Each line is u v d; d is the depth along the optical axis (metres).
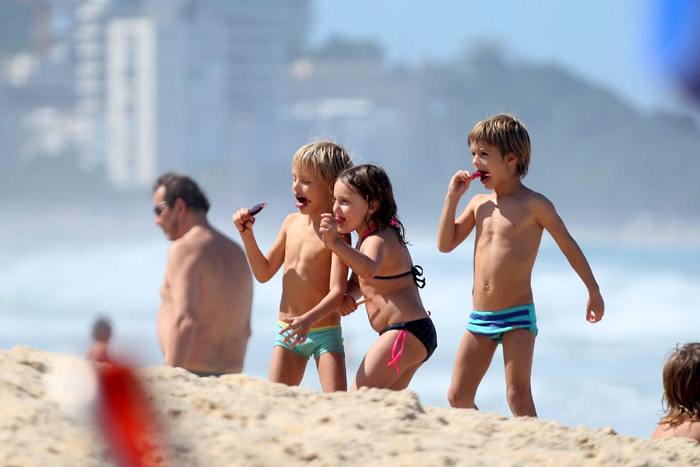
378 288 15.30
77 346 7.41
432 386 48.91
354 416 10.89
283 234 16.45
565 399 45.03
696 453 11.81
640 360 62.12
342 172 15.41
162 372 11.52
